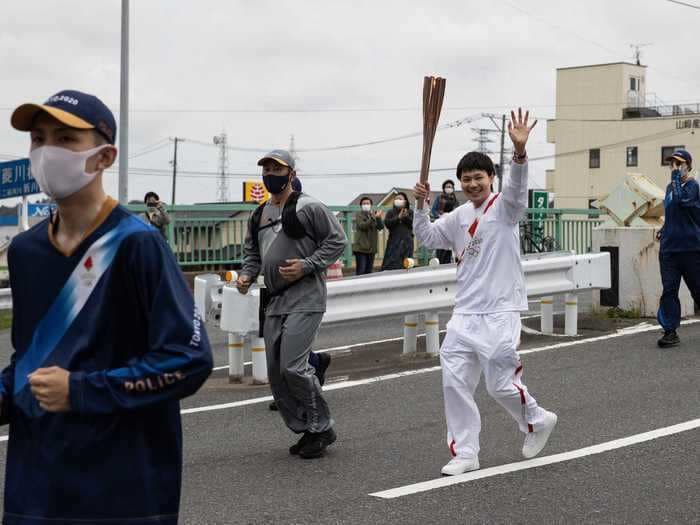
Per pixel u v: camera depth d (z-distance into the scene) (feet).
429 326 34.27
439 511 17.84
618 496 18.53
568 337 36.94
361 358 34.81
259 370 30.63
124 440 9.48
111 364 9.62
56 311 9.64
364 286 31.60
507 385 20.34
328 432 21.98
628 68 229.66
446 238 20.97
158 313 9.46
